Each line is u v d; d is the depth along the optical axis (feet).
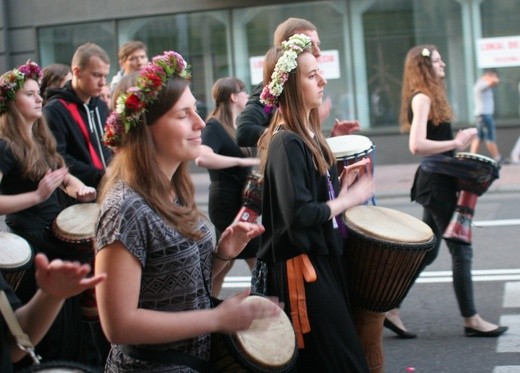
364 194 12.96
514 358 18.74
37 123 17.15
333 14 58.44
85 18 62.18
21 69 16.33
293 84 13.04
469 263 20.31
